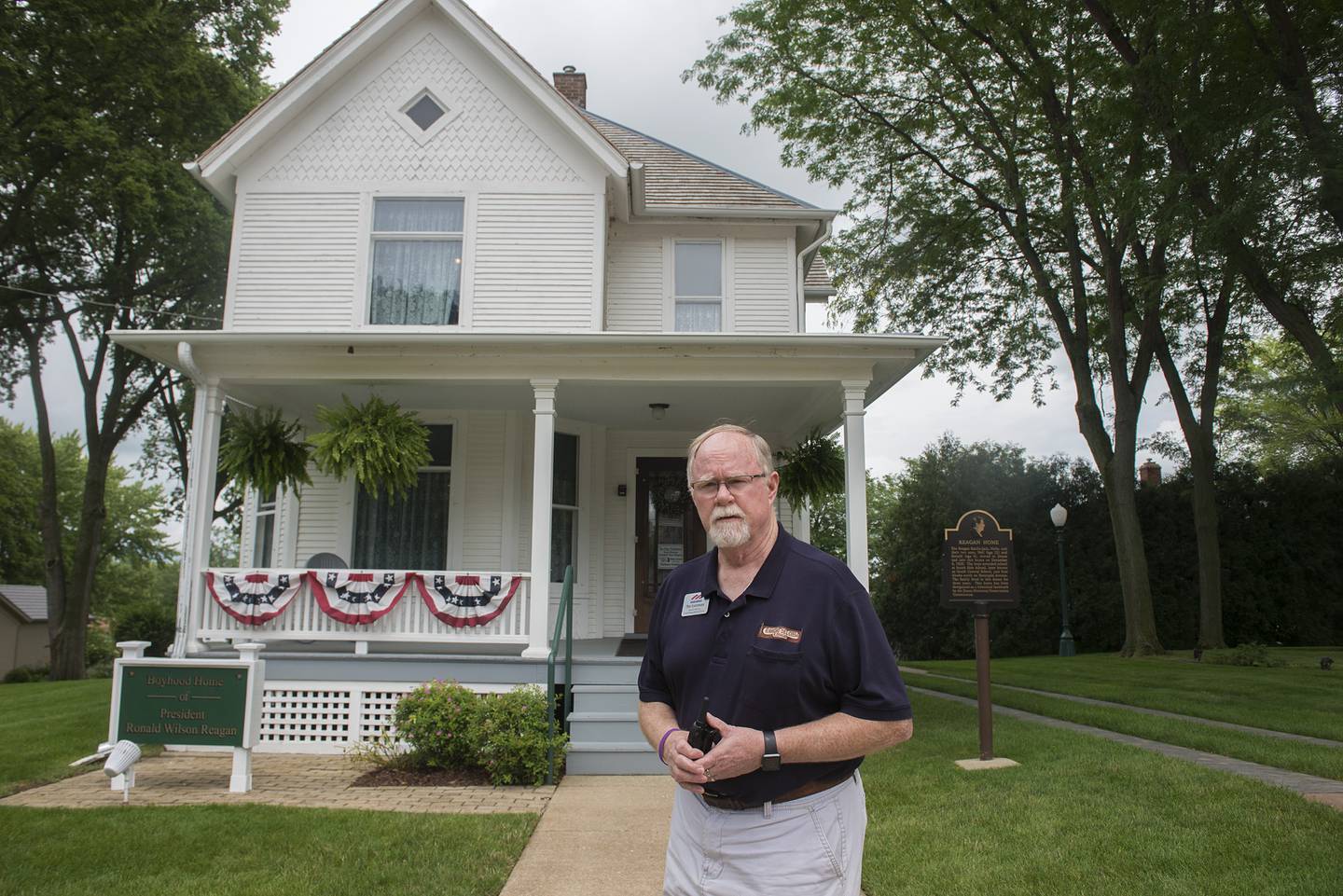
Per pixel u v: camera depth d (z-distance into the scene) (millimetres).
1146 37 13812
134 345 8484
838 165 19219
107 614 48500
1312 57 12273
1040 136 18391
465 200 10812
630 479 12109
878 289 19422
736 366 8781
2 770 7004
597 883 4371
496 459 10984
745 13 17672
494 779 6695
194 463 8562
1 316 20953
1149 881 4023
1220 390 20562
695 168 13883
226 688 6492
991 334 20344
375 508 10836
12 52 16969
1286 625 22531
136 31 17609
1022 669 15031
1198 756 6898
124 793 6145
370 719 8188
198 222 20875
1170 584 22219
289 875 4324
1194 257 12859
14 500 41406
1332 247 11789
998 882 4082
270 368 8719
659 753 2260
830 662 2184
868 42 17828
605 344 8555
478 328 10516
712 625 2305
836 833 2178
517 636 8312
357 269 10602
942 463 25375
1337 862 4160
